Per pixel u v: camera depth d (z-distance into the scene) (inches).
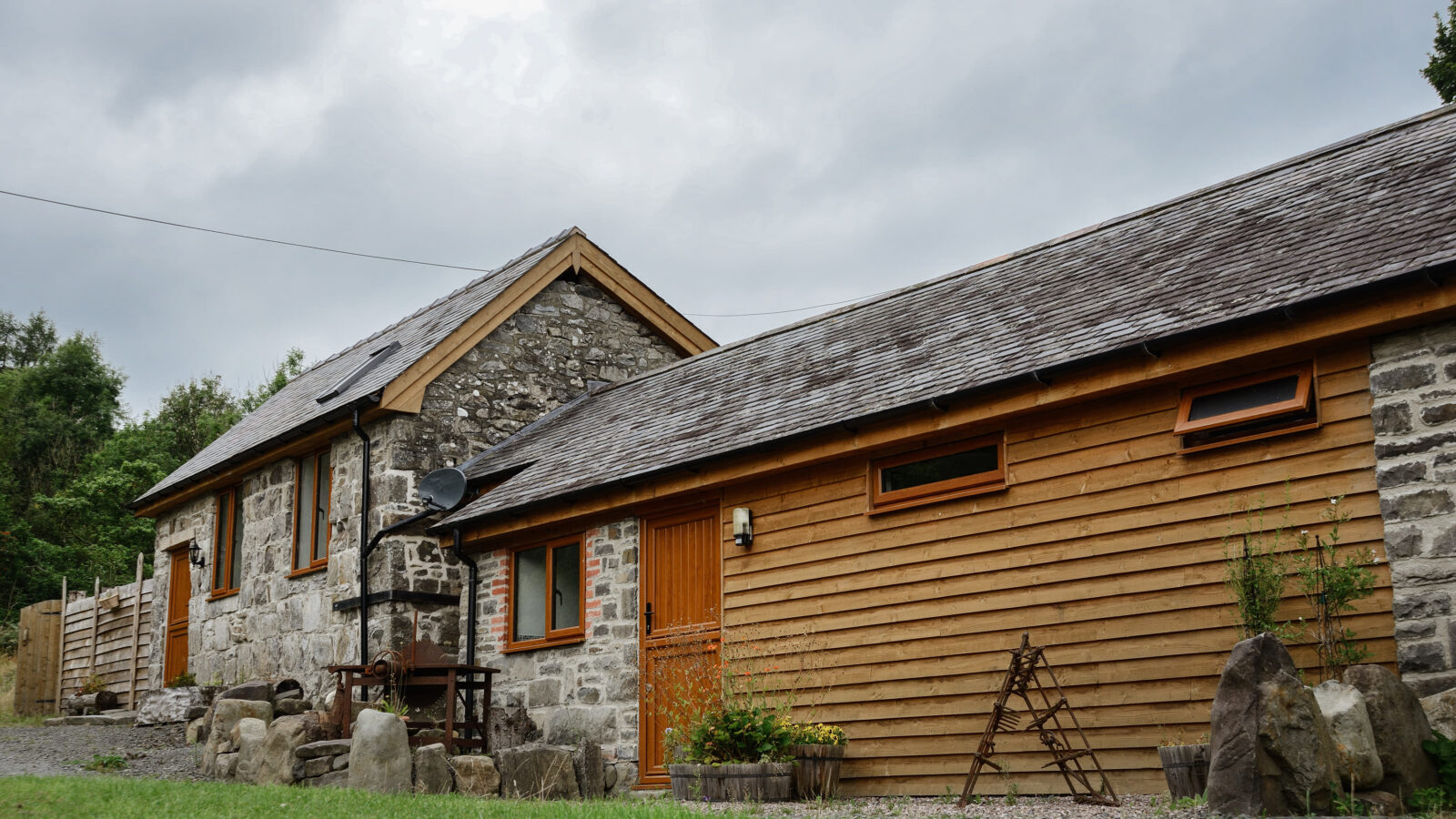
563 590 553.0
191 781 454.0
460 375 653.9
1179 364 352.2
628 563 518.9
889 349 486.3
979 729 389.4
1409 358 317.4
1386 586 312.7
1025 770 373.1
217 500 786.2
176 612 828.6
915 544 420.8
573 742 524.7
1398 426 316.2
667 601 502.0
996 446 407.2
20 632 922.7
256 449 697.0
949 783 394.0
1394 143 423.5
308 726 462.3
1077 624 372.5
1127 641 360.5
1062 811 301.9
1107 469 375.9
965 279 534.6
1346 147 444.8
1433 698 288.7
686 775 401.4
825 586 444.5
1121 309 395.5
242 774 463.8
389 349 714.2
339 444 657.0
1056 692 373.1
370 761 417.4
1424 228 332.2
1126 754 353.1
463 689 565.6
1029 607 385.4
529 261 709.9
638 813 310.7
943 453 420.5
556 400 696.4
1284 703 268.2
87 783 380.8
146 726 674.8
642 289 738.8
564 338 708.7
